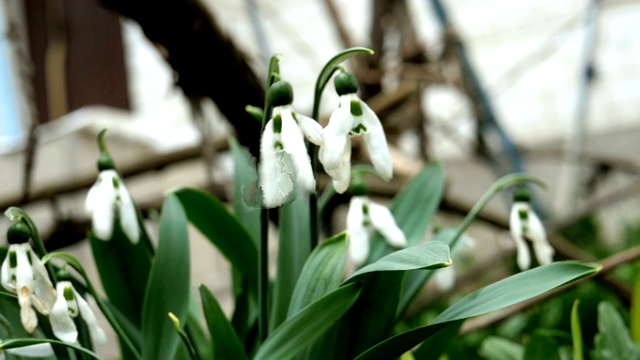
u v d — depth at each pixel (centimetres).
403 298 46
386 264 37
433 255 36
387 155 38
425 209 49
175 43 63
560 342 59
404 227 49
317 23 185
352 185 45
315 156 40
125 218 42
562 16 175
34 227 40
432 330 38
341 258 41
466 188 175
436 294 85
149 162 91
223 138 89
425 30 172
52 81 85
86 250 126
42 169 128
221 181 82
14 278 38
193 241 139
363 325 42
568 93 174
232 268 49
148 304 43
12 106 129
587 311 81
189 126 176
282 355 39
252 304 48
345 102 38
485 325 65
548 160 165
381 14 110
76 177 88
